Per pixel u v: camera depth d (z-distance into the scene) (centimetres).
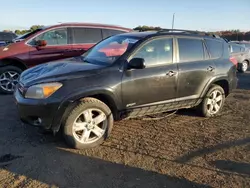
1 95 753
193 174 368
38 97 399
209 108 595
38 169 366
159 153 423
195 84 542
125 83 445
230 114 628
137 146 445
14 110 605
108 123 444
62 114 405
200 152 430
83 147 427
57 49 798
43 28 799
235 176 366
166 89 497
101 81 425
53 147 430
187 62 532
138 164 389
